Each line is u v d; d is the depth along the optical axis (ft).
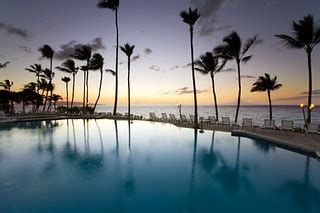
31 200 16.46
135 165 25.64
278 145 34.04
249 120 47.65
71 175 22.06
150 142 39.83
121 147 35.76
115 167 24.85
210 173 22.86
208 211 15.01
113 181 20.47
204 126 56.65
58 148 34.88
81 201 16.29
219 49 69.05
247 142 38.45
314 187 18.98
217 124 56.08
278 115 201.77
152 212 14.85
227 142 38.58
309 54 51.34
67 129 57.26
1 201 16.24
